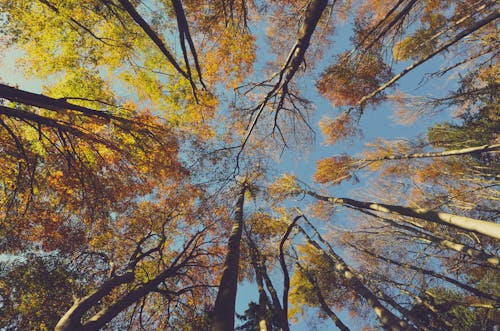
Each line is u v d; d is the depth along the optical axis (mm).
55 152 7395
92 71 7852
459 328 9039
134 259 8719
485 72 9641
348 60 9180
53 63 7387
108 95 8023
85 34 7457
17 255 7875
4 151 6840
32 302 7363
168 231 11180
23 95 5133
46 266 7816
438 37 9008
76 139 7121
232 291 5957
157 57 8094
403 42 9492
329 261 10859
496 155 10969
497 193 10719
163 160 8062
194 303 10719
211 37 8547
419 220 11859
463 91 10156
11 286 7297
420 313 11070
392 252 12805
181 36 3549
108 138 7543
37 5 6730
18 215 7828
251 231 11859
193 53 3924
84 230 9008
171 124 8773
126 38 7625
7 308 7090
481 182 10766
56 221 8406
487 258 6457
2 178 7273
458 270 11094
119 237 10289
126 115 7262
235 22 8195
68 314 5566
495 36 9062
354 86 9664
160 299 10859
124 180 8266
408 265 10930
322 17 9562
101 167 7832
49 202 8203
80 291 7910
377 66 9086
